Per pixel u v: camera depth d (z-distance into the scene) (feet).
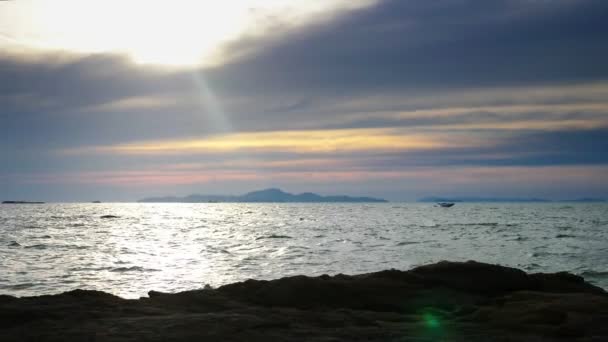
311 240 193.47
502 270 41.75
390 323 30.83
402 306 36.58
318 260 123.95
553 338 27.32
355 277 41.29
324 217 455.22
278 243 180.04
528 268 110.52
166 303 34.68
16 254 141.49
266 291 37.27
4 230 262.88
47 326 27.89
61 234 232.94
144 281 92.22
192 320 28.66
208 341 25.48
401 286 38.93
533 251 147.33
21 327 27.78
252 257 132.77
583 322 29.12
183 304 34.78
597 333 27.66
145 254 142.82
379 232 243.60
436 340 26.61
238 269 108.37
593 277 96.37
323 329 28.55
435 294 37.91
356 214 537.65
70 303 33.01
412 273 41.22
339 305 36.47
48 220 388.37
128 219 414.21
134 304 33.94
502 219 405.39
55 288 84.12
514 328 29.17
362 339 26.71
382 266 111.34
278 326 28.60
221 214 553.64
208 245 173.17
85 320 29.27
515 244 171.83
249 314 30.96
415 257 130.21
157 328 27.30
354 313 33.47
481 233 233.96
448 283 40.27
